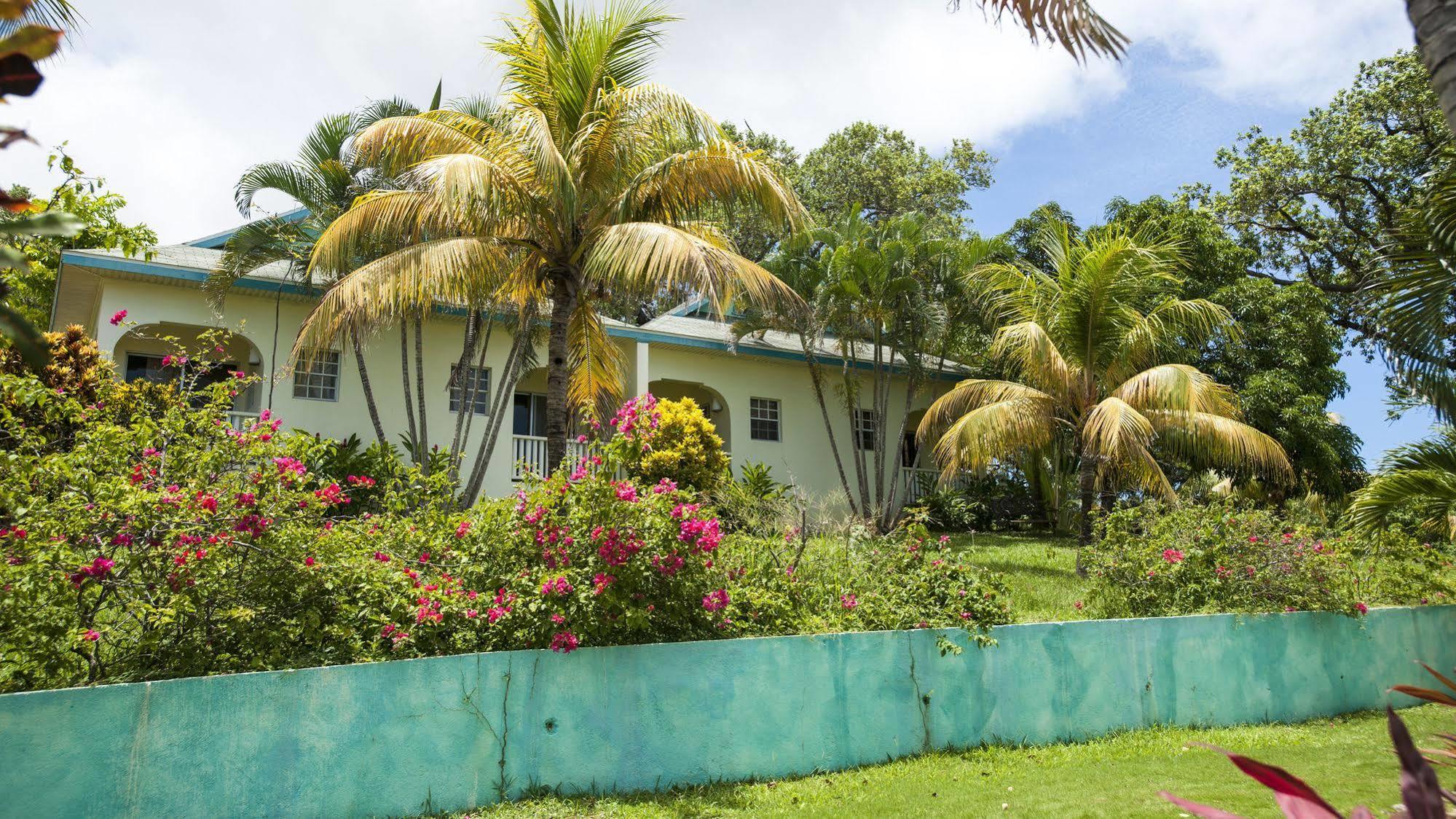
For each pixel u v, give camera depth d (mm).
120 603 5738
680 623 7453
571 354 13531
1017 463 22000
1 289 1103
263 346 16219
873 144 33594
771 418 22297
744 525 11438
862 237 20391
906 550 9180
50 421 6391
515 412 20938
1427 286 8609
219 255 16969
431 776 6117
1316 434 19625
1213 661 9789
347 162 15688
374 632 6527
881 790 6852
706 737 7105
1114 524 11617
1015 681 8602
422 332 17828
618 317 22062
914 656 8164
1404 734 1451
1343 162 25531
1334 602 10695
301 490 6375
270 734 5645
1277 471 17359
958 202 34500
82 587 5434
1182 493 18234
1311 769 7449
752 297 10961
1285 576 10664
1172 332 16547
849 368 22391
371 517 7602
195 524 5809
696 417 17844
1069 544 19000
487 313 16562
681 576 7227
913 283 19672
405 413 17312
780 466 21906
